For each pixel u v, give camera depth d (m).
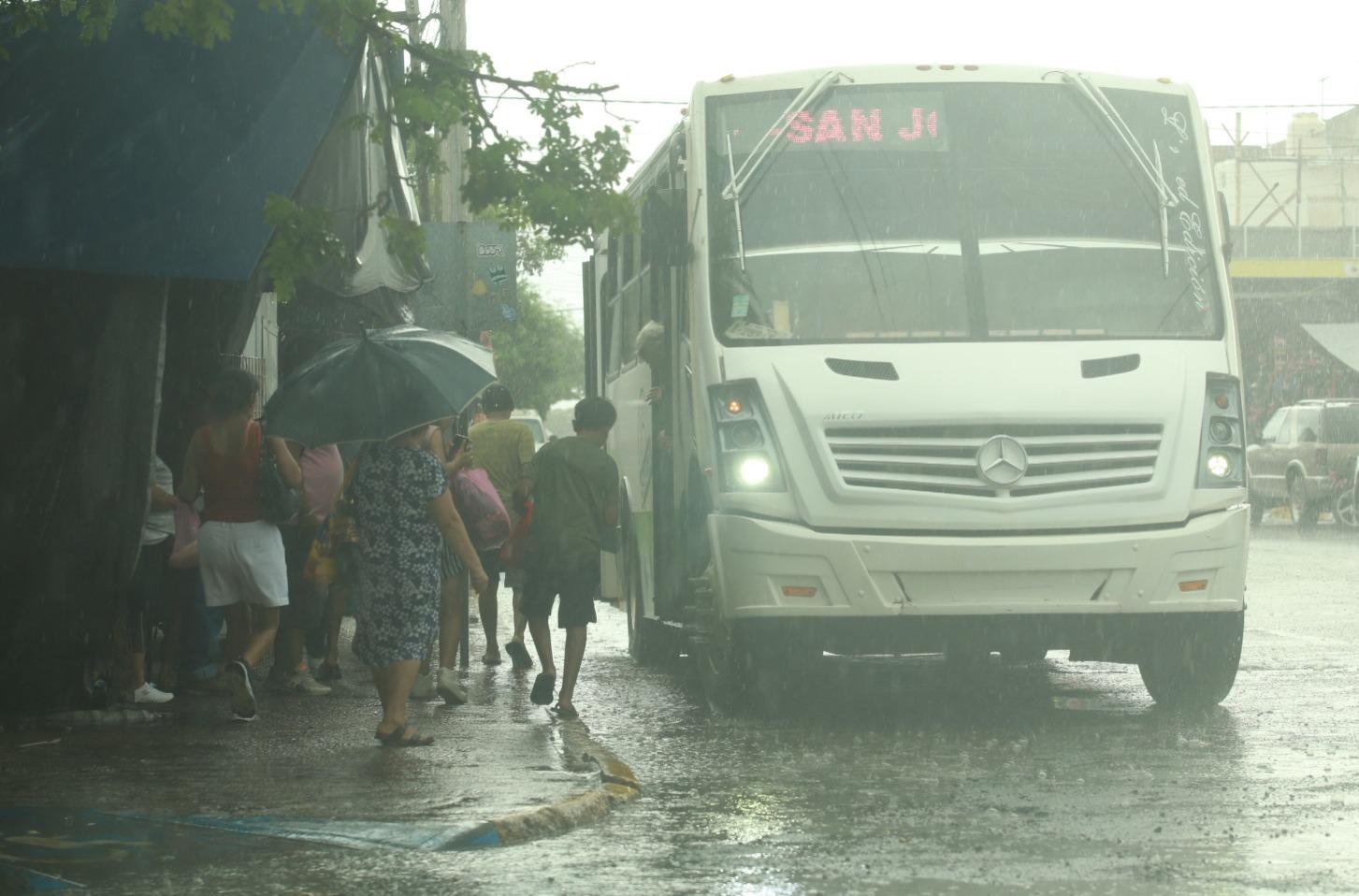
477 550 13.16
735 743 9.37
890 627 9.76
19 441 9.80
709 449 10.16
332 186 12.01
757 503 9.89
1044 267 10.41
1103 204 10.63
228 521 10.22
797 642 9.89
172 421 11.51
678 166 11.16
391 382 9.06
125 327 9.84
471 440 13.99
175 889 5.89
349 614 18.11
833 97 10.81
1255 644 14.25
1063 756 8.73
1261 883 5.85
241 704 9.95
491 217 8.91
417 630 8.99
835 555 9.69
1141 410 9.93
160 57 9.25
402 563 8.98
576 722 9.95
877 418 9.82
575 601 10.45
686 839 6.73
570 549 10.40
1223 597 10.00
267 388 17.36
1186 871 6.05
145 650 11.65
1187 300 10.45
